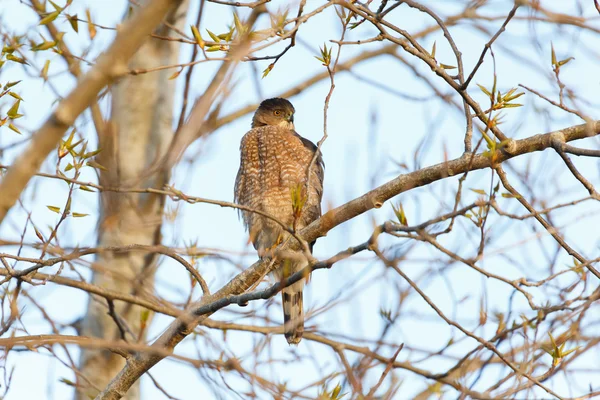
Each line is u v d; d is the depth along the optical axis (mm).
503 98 7660
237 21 7109
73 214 7758
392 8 8359
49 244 7633
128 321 10312
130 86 10844
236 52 6516
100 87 5336
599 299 7570
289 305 11188
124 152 10508
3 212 5395
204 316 8320
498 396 7469
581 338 8039
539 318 7516
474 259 7000
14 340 7160
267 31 7043
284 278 7496
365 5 8586
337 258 6984
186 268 8758
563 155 8242
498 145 7145
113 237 9922
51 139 5379
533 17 7535
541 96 8195
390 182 8641
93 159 8227
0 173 7320
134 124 10719
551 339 7672
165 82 11039
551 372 7609
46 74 7117
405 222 7055
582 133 8562
